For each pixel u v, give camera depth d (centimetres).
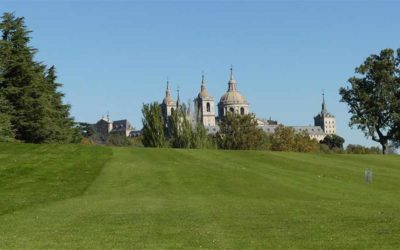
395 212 2417
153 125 10056
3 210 2644
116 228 1952
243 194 3222
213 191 3312
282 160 4828
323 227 1962
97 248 1588
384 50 8444
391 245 1617
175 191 3294
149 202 2798
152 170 4019
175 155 4850
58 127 8288
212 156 4903
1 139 6969
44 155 4603
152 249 1569
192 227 1966
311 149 14812
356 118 8531
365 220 2138
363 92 8412
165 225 2016
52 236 1800
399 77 8500
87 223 2078
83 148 5059
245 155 5034
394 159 5291
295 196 3191
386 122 8606
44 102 7944
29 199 3016
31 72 7781
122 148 5222
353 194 3319
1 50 7500
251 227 1966
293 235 1798
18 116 7712
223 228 1944
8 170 3947
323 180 3903
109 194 3183
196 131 10712
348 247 1588
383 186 3734
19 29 7781
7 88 7531
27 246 1623
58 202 2844
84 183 3556
